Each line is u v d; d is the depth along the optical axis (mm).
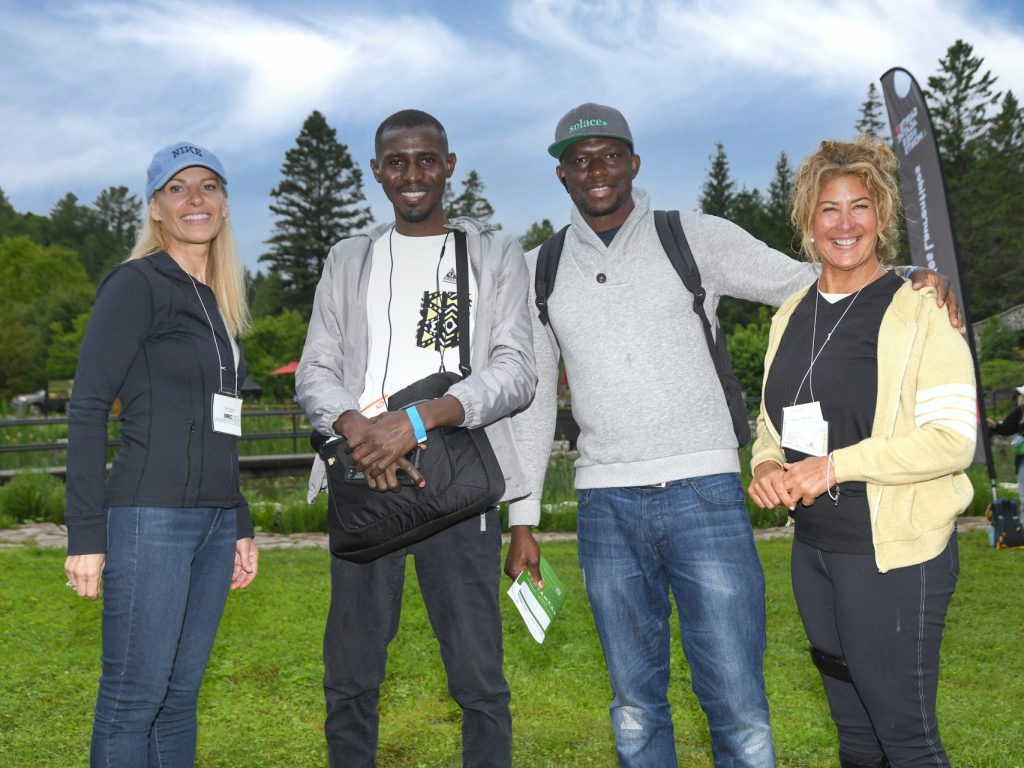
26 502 12336
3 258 100312
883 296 2379
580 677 4680
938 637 2291
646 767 2820
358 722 2834
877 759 2484
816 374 2408
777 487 2375
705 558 2676
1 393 56719
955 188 60906
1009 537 8695
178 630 2527
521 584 2988
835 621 2432
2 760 3471
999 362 31562
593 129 2795
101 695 2494
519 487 2902
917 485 2293
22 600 6305
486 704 2775
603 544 2811
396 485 2574
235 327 2881
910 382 2283
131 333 2473
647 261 2832
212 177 2736
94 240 132375
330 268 2973
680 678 4637
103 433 2441
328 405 2699
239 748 3668
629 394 2756
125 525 2453
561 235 3055
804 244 2512
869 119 77125
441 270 2896
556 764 3516
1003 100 64750
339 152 79375
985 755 3471
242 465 17656
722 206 79750
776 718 3969
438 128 2902
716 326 2857
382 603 2807
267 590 6770
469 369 2812
